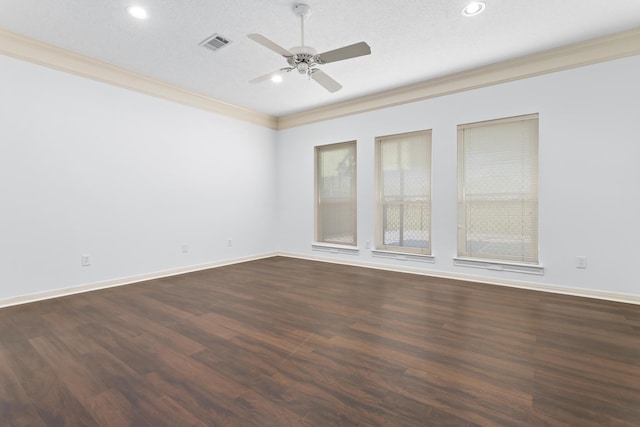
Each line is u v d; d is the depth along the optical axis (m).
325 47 3.32
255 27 2.96
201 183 4.90
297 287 3.88
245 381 1.84
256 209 5.76
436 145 4.33
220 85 4.41
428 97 4.37
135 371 1.96
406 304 3.21
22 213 3.25
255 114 5.66
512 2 2.62
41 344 2.32
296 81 4.25
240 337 2.44
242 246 5.53
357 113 5.07
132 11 2.71
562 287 3.53
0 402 1.66
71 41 3.22
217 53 3.47
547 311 2.96
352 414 1.55
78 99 3.62
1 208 3.13
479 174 4.09
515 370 1.94
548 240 3.60
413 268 4.60
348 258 5.27
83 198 3.68
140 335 2.48
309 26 2.94
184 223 4.69
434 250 4.40
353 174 5.29
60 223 3.51
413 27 2.98
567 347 2.24
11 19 2.84
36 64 3.31
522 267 3.77
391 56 3.56
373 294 3.57
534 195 3.75
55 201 3.47
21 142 3.24
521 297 3.41
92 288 3.75
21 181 3.24
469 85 4.02
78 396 1.71
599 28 3.02
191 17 2.80
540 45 3.33
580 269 3.44
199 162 4.87
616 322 2.68
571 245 3.48
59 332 2.54
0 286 3.13
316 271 4.77
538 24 2.94
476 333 2.49
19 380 1.86
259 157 5.79
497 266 3.93
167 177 4.48
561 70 3.47
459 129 4.20
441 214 4.32
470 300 3.32
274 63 3.73
